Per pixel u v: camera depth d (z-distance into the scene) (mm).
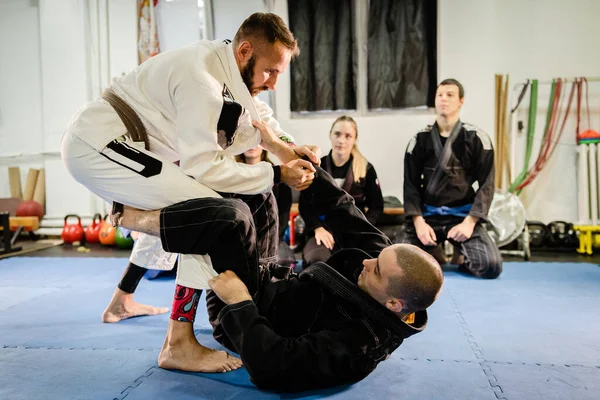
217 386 1478
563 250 4309
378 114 4969
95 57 5410
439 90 3359
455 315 2285
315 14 4973
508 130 4715
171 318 1612
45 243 5070
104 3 5355
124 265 3746
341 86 4996
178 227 1434
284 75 5070
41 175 5574
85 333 2029
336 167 3557
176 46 5262
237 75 1543
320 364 1295
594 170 4422
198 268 1522
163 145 1579
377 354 1375
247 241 1435
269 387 1362
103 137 1518
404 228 3625
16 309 2443
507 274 3271
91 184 1584
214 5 5172
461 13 4719
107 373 1592
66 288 2932
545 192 4754
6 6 5695
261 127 1652
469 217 3309
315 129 5051
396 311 1362
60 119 5441
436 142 3420
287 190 3324
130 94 1557
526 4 4730
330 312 1419
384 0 4828
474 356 1741
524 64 4773
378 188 3562
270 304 1502
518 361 1689
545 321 2176
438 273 1312
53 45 5414
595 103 4637
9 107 5742
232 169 1473
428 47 4797
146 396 1412
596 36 4637
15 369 1636
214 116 1423
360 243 1669
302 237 4375
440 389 1456
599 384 1491
